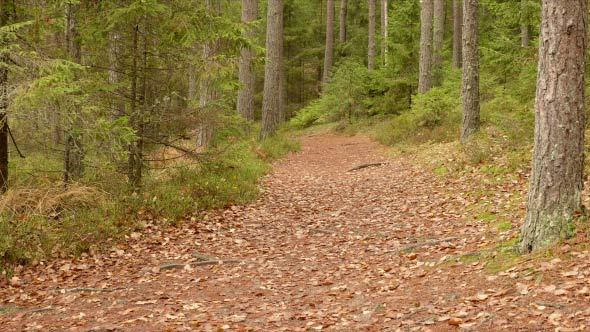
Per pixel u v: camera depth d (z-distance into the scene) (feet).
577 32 20.18
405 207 37.06
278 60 74.79
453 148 50.60
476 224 29.84
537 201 21.27
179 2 35.04
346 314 19.75
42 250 27.76
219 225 34.63
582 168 20.98
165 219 33.58
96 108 31.71
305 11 133.69
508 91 53.42
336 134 96.89
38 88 26.37
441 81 79.66
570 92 20.42
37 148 36.11
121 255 29.19
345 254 28.89
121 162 36.35
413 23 86.12
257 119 141.28
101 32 34.68
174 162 43.39
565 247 19.92
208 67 35.19
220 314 20.98
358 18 151.33
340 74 101.24
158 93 36.86
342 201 41.57
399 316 18.53
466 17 50.26
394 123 78.79
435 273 22.86
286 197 43.60
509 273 20.04
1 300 23.56
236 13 61.00
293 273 26.30
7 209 29.78
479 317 16.98
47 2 31.96
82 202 32.96
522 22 47.37
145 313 21.58
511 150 41.96
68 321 20.89
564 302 16.58
